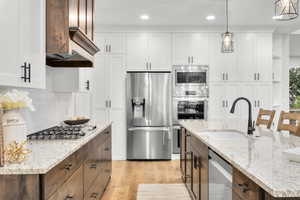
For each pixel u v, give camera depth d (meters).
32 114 2.88
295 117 2.84
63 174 1.86
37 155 1.79
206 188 2.42
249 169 1.39
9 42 1.66
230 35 4.20
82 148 2.43
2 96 1.71
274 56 6.36
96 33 5.88
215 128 3.27
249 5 4.59
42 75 2.19
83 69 3.97
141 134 5.75
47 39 2.36
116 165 5.39
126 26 5.86
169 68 5.91
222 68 5.95
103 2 4.43
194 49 5.93
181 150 4.46
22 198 1.50
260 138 2.45
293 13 2.49
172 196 3.62
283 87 6.64
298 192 1.09
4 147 1.63
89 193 2.73
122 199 3.52
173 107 5.89
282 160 1.58
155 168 5.13
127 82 5.78
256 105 5.97
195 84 5.91
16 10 1.75
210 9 4.81
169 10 4.86
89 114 5.68
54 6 2.36
